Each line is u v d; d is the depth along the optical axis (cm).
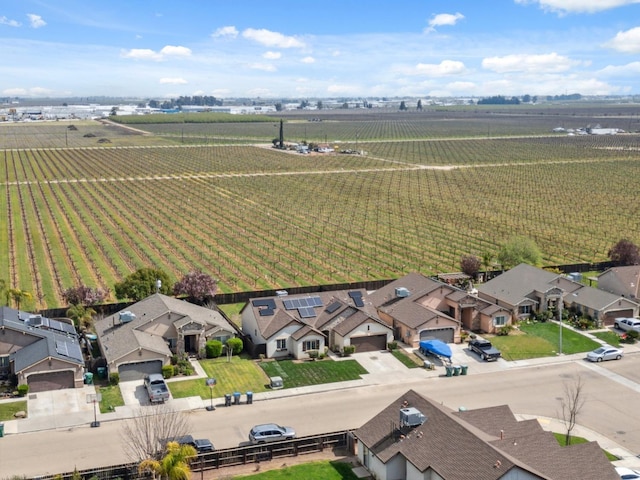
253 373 7950
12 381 7412
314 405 7119
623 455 6059
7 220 16125
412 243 14638
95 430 6450
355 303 9350
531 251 12331
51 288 11156
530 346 8875
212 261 12988
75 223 15950
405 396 6016
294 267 12700
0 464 5812
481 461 4756
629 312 9819
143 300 9019
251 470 5803
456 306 9444
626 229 16088
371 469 5700
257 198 19675
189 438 5972
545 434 5338
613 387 7612
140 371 7675
